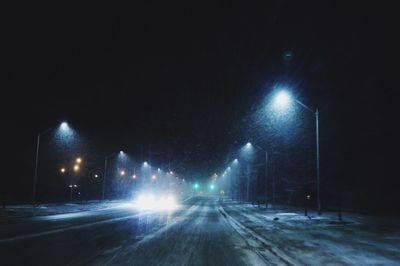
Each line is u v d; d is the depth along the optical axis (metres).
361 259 12.66
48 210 40.16
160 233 22.17
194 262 12.94
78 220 29.84
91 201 68.56
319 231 21.50
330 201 50.72
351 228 22.78
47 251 14.36
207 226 27.41
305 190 60.62
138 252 14.70
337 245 15.92
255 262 13.12
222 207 55.47
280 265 12.59
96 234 20.61
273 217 33.41
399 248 15.05
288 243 16.88
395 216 32.06
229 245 17.48
